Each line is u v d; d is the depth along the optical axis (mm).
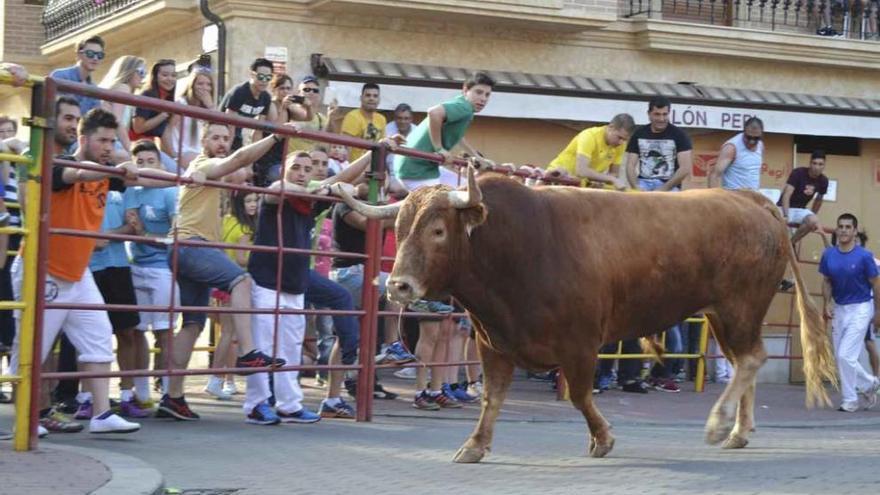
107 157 12836
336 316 15875
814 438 15805
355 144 15219
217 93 23109
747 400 14258
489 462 12680
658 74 26906
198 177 13414
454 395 18484
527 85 25047
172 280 13461
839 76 28734
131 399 14992
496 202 12344
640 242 13117
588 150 19500
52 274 12547
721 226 13688
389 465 12344
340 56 23953
